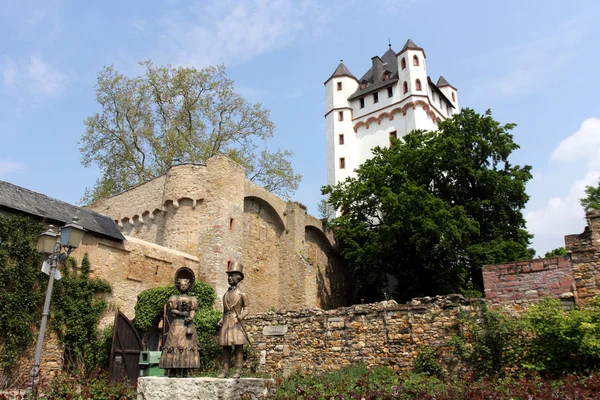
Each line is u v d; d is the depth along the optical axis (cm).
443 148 3088
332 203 3681
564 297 1500
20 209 1927
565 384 1125
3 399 1337
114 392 1313
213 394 973
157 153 3681
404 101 4962
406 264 3164
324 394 1079
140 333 2112
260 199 3111
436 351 1603
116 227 2347
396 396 1034
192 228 2697
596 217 1532
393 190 3225
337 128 5300
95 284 2064
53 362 1847
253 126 4009
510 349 1472
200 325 2144
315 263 3516
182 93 3791
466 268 2884
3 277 1769
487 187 3039
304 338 1900
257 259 3055
